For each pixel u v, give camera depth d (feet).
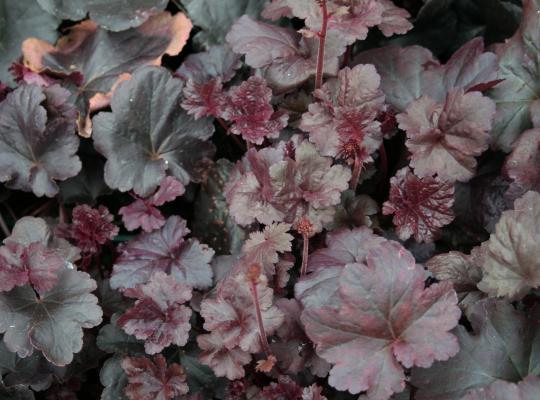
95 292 2.89
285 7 2.93
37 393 2.85
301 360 2.65
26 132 2.95
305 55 2.91
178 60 3.19
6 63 3.16
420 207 2.79
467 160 2.75
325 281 2.68
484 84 2.84
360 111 2.77
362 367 2.51
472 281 2.71
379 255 2.55
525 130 2.85
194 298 2.81
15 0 3.15
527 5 2.89
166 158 2.97
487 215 2.85
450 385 2.57
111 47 3.11
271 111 2.83
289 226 2.70
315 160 2.78
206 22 3.13
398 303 2.54
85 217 2.90
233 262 2.84
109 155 2.94
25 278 2.72
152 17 3.12
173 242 2.87
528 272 2.61
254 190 2.78
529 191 2.64
